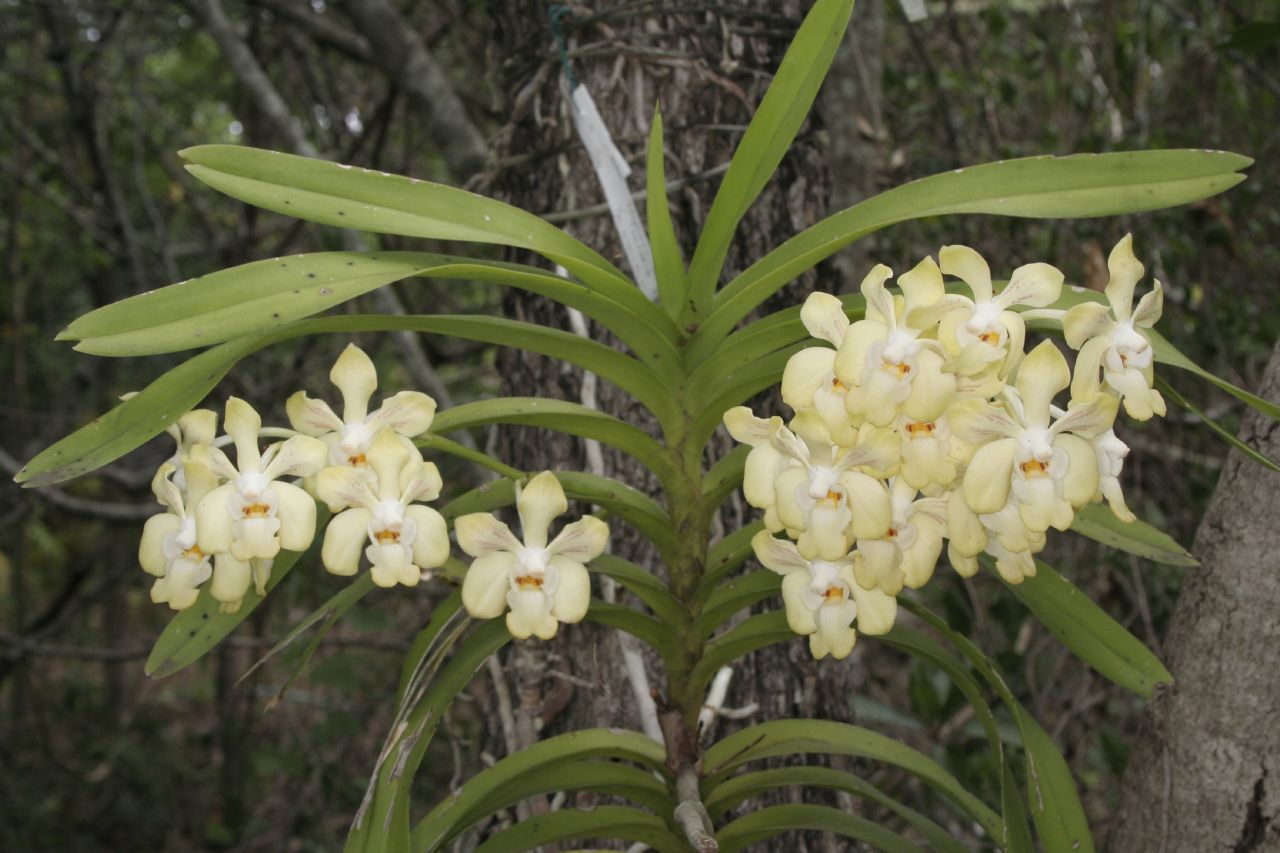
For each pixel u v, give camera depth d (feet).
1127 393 1.93
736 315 2.10
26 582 7.79
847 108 4.18
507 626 2.11
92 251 7.59
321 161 1.98
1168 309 4.61
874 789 2.38
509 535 2.03
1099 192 1.98
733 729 2.74
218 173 1.94
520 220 2.06
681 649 2.28
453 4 6.05
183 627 2.16
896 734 4.28
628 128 2.74
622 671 2.75
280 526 1.97
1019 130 5.48
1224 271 5.05
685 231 2.74
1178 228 4.58
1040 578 2.27
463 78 6.77
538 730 2.77
